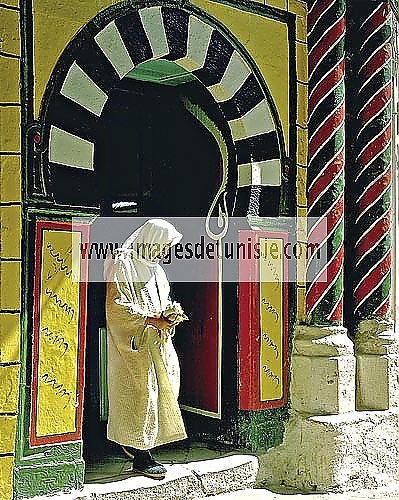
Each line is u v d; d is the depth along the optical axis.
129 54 5.79
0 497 5.10
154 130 7.36
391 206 7.21
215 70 6.32
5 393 5.15
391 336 7.02
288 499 6.20
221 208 6.71
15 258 5.22
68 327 5.46
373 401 6.93
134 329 5.77
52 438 5.38
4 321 5.16
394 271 7.51
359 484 6.55
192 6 6.14
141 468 5.91
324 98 6.77
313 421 6.50
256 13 6.56
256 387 6.55
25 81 5.33
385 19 7.09
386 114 7.11
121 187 7.20
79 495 5.41
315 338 6.70
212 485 6.11
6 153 5.21
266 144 6.62
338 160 6.77
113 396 5.87
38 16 5.39
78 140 5.54
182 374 7.10
